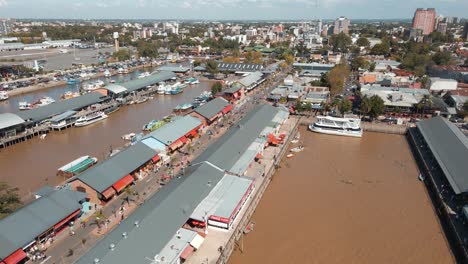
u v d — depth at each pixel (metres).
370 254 61.38
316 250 62.28
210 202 67.44
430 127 110.06
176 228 58.81
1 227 55.69
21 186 83.44
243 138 99.00
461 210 68.38
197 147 104.06
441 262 59.69
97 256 50.12
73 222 65.38
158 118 136.75
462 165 81.50
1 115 117.06
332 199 78.94
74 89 191.38
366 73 194.12
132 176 82.19
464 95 145.50
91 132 122.56
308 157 101.88
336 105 139.75
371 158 101.06
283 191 82.62
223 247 59.16
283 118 123.38
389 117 130.50
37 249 57.22
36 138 117.44
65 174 87.69
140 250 52.56
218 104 136.25
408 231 67.75
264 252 61.81
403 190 83.19
